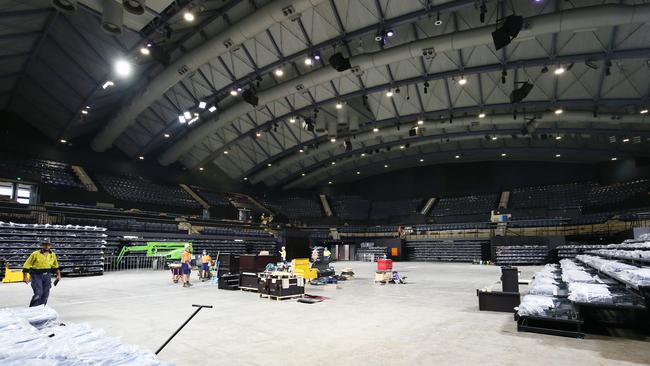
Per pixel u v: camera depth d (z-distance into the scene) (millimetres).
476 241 33656
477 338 5562
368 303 9180
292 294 9938
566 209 33469
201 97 24328
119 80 21766
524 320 6133
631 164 31688
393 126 28094
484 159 39281
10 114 29031
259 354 4816
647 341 5246
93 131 31938
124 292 11547
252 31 16844
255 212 42344
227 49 18141
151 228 27219
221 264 13617
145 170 36031
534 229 32000
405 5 15344
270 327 6438
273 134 32188
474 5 14438
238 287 12250
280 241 34312
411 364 4379
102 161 33469
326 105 25875
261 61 20266
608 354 4656
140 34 17250
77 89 23062
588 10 13891
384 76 21266
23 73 22844
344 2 16109
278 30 18406
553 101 20953
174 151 32594
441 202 42125
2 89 24391
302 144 32000
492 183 40062
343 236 40688
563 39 16531
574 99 20531
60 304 9102
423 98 23719
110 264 22609
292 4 15250
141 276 17969
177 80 20719
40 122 29078
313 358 4641
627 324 6055
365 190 47469
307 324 6680
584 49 16625
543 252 27531
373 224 43062
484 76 20984
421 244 36844
